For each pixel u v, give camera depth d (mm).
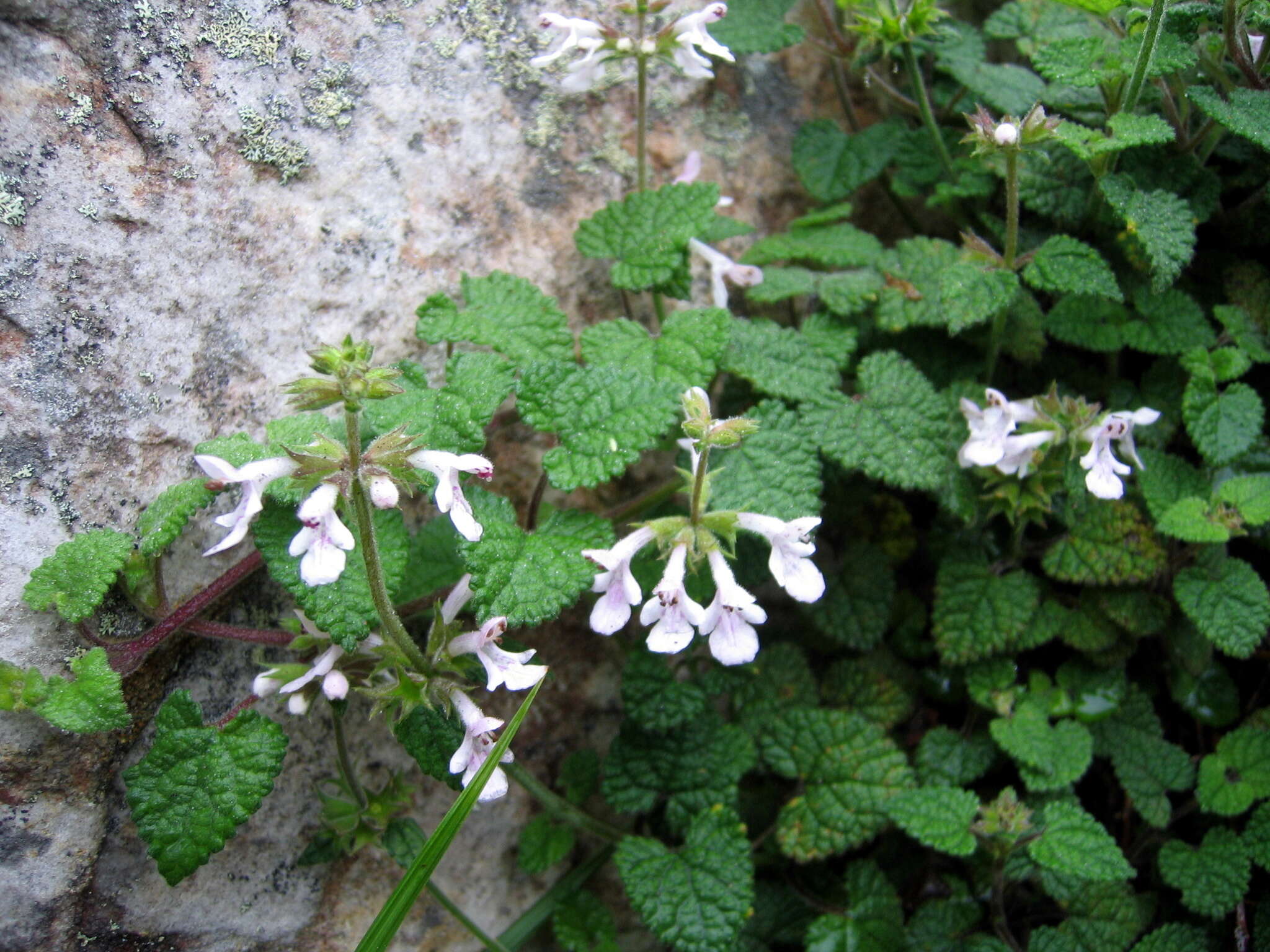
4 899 178
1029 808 231
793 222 260
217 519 160
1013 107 246
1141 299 243
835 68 267
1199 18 221
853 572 259
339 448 158
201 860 172
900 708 248
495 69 229
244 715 179
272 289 205
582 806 240
